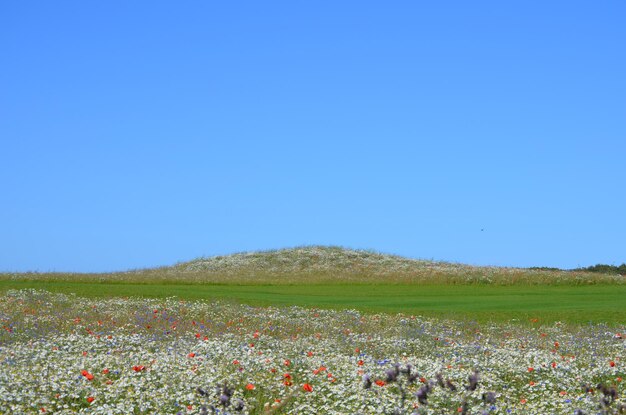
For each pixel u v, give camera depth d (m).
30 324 23.44
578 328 27.86
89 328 23.03
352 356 18.03
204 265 77.69
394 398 11.53
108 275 61.78
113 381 12.95
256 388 12.93
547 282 60.88
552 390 14.23
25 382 12.32
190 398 11.60
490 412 10.67
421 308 35.84
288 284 60.62
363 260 78.38
